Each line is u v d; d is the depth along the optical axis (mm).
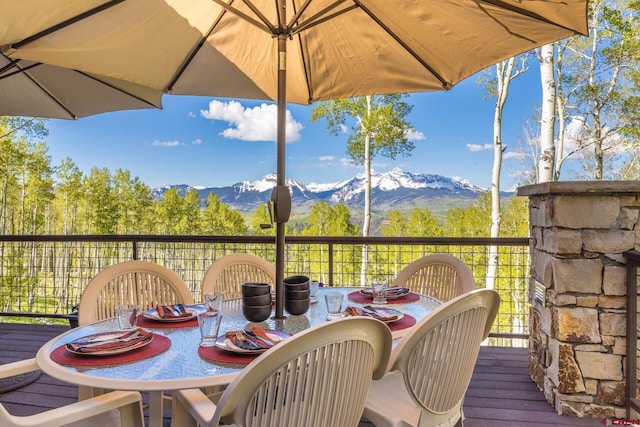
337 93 2842
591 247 2529
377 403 1702
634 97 12234
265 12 2447
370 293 2453
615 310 2504
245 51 2631
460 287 2529
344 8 2209
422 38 2244
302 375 1141
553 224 2615
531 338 3141
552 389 2691
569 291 2564
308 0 1917
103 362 1363
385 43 2402
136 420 1469
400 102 16375
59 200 24000
